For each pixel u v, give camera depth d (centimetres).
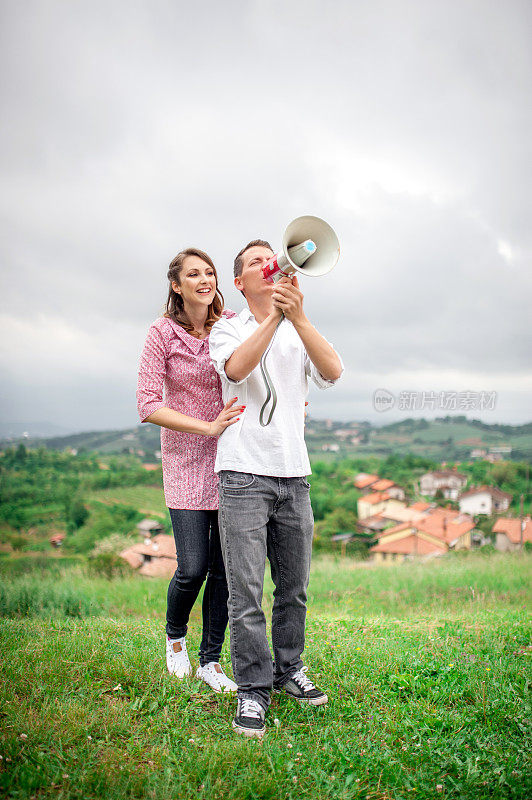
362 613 550
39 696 245
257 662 230
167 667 280
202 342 270
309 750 213
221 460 236
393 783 197
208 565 271
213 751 205
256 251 253
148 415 253
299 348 249
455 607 620
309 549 250
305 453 248
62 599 579
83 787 186
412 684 272
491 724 237
